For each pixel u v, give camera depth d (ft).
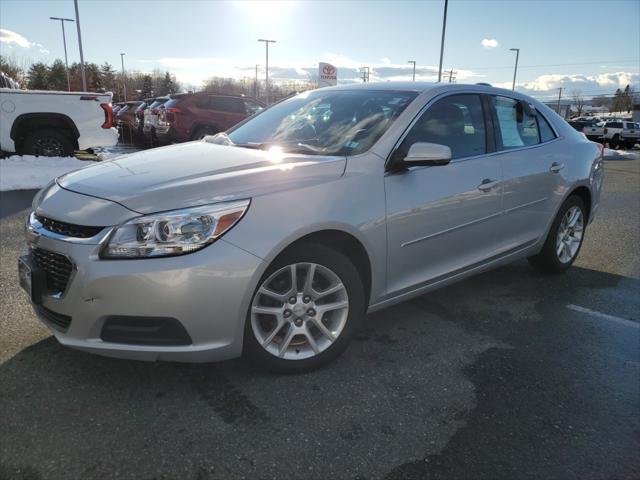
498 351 11.29
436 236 11.54
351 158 10.39
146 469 7.39
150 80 264.52
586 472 7.68
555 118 15.84
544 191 14.47
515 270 16.96
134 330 8.40
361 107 12.19
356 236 9.96
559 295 14.80
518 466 7.75
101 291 8.20
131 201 8.52
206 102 49.42
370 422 8.63
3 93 32.96
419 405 9.16
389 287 10.96
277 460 7.66
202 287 8.36
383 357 10.83
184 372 9.86
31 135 34.22
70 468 7.36
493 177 12.76
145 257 8.20
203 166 9.96
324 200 9.56
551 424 8.78
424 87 12.45
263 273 8.91
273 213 8.98
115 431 8.16
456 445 8.15
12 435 7.98
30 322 11.73
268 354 9.51
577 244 16.62
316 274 9.91
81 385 9.34
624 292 15.23
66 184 9.84
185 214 8.38
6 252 17.03
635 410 9.27
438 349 11.28
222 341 8.78
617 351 11.50
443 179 11.55
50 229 8.91
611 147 124.57
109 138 36.58
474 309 13.58
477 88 13.33
